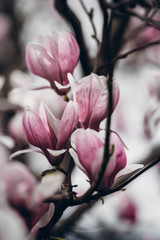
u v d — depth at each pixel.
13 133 1.34
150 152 1.42
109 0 0.99
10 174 0.63
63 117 0.75
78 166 0.72
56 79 0.85
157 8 0.98
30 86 0.87
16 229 0.57
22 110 1.41
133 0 0.94
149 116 1.52
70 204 0.70
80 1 0.90
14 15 2.14
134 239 1.66
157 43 0.84
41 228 0.71
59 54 0.84
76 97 0.78
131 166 0.73
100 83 0.78
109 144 0.68
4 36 2.04
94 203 1.31
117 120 2.02
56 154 0.76
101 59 0.85
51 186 0.66
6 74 1.78
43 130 0.77
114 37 1.08
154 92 1.49
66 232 1.29
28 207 0.64
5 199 0.63
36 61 0.85
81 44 0.97
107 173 0.71
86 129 0.74
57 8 0.94
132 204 1.82
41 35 0.86
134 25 1.27
